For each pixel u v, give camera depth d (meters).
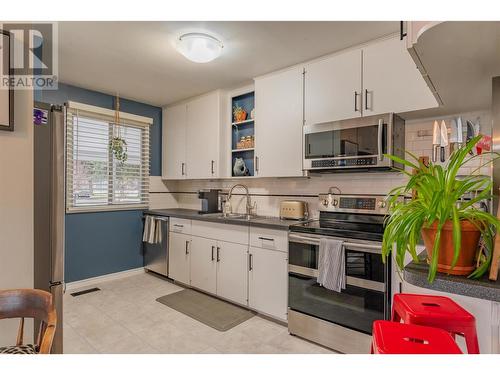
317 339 2.21
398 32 2.13
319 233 2.21
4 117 1.44
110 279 3.64
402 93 2.12
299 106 2.68
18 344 1.19
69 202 3.29
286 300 2.45
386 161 2.14
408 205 1.00
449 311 1.07
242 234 2.80
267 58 2.59
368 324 1.98
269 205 3.30
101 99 3.57
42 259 1.74
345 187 2.74
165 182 4.28
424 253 1.17
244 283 2.77
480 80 1.44
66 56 2.56
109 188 3.67
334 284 2.08
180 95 3.67
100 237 3.56
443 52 1.12
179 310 2.78
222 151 3.44
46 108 1.78
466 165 2.06
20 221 1.52
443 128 1.95
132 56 2.56
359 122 2.27
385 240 1.01
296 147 2.69
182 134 3.86
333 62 2.47
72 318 2.59
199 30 2.12
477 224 0.89
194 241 3.27
